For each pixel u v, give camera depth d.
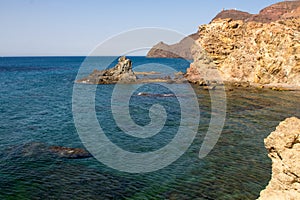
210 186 18.72
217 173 20.75
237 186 18.72
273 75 76.31
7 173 20.55
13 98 57.03
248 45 86.44
